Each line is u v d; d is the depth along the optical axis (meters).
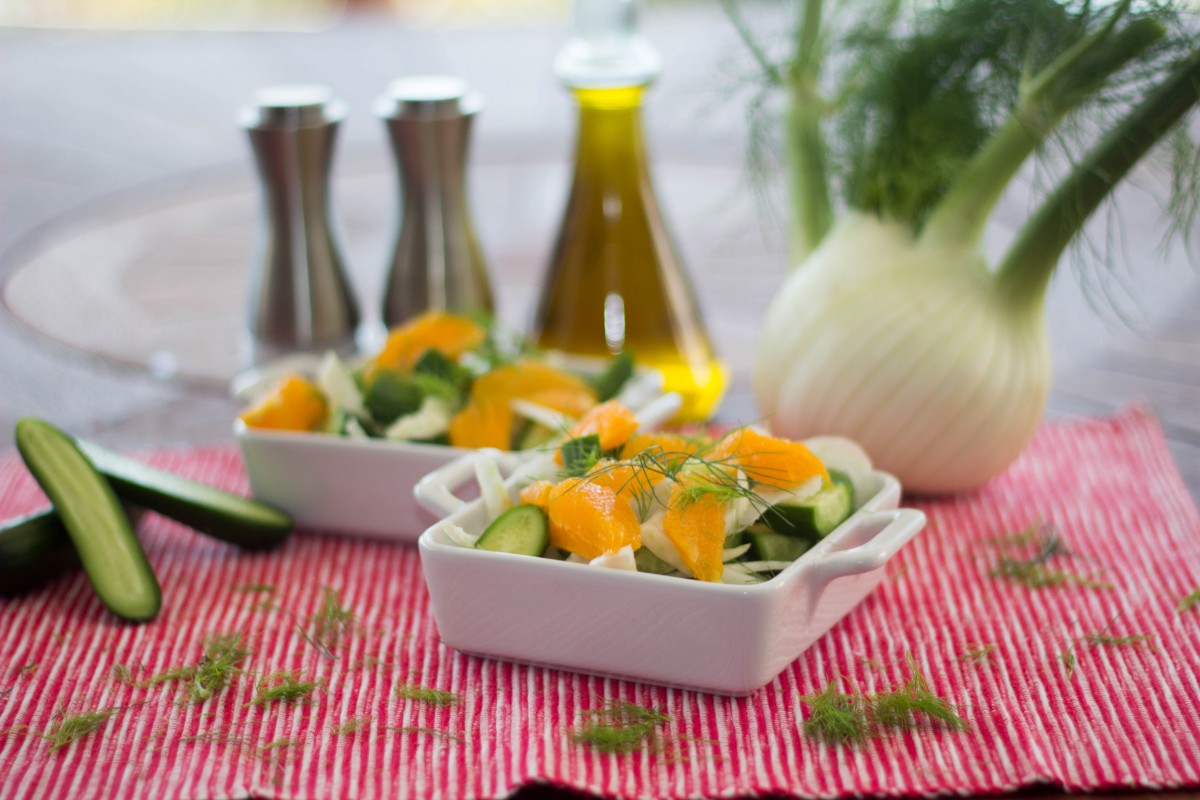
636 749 0.87
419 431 1.01
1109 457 1.10
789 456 0.92
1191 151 1.00
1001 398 1.03
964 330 1.03
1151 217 1.42
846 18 1.12
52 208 1.44
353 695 0.91
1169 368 1.19
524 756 0.87
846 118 1.10
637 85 1.10
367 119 1.69
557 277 1.13
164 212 1.39
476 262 1.18
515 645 0.91
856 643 0.94
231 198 1.42
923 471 1.05
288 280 1.16
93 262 1.29
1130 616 0.95
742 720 0.89
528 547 0.90
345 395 1.03
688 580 0.88
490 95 1.79
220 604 0.98
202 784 0.86
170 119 1.68
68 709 0.90
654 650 0.89
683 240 1.35
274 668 0.93
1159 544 1.01
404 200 1.17
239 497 1.02
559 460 0.95
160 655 0.94
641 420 1.02
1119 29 1.00
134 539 0.98
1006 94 1.06
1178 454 1.10
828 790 0.85
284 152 1.14
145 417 1.14
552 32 2.12
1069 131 1.03
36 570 0.98
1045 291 1.04
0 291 1.23
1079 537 1.02
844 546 0.91
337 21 2.51
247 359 1.16
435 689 0.91
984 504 1.06
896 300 1.04
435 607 0.92
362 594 0.98
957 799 0.85
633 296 1.11
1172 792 0.85
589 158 1.11
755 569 0.91
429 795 0.85
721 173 1.44
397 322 1.18
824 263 1.06
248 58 1.99
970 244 1.04
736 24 1.11
